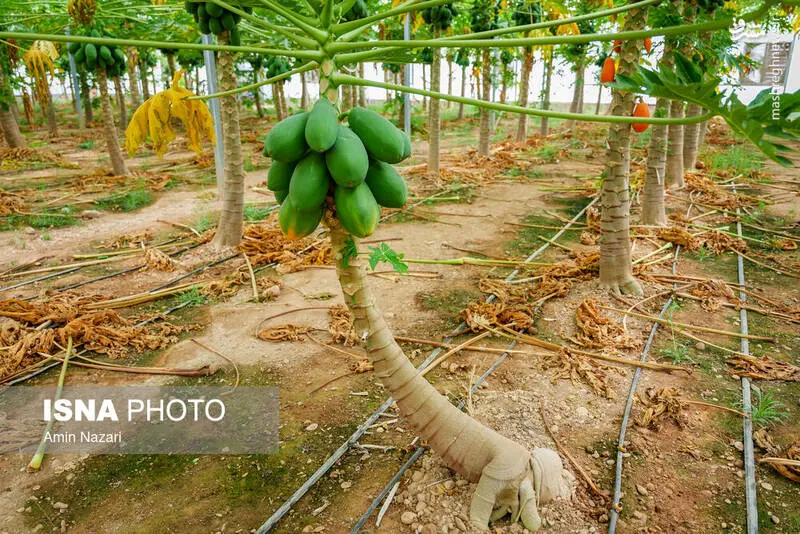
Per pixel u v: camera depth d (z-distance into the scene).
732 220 8.26
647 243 7.38
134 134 3.83
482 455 2.96
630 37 2.00
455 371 4.52
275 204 10.10
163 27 10.38
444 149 17.27
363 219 2.31
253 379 4.52
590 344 4.83
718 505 3.14
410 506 3.10
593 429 3.78
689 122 1.92
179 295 6.24
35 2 10.01
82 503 3.26
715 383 4.29
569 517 3.01
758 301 5.64
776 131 1.79
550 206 9.63
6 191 10.63
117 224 9.06
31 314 5.40
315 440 3.76
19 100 30.64
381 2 14.28
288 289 6.34
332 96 2.45
